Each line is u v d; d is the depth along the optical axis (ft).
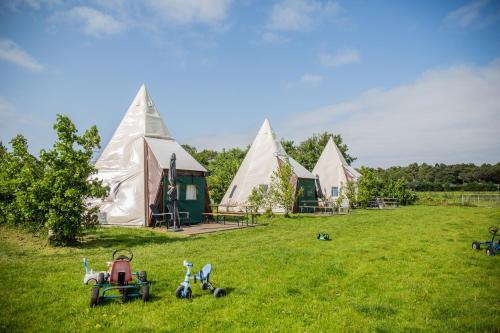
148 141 66.49
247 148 163.12
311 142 186.60
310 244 43.32
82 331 17.83
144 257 34.71
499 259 34.58
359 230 56.90
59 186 39.17
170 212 58.75
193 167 69.00
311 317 20.07
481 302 22.53
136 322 18.93
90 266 30.86
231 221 73.15
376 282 26.71
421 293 24.13
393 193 130.41
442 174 315.58
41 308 20.86
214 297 22.85
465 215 83.15
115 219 61.16
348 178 112.47
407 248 40.22
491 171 288.92
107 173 65.21
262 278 27.37
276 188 84.74
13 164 41.50
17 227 50.29
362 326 18.71
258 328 18.34
